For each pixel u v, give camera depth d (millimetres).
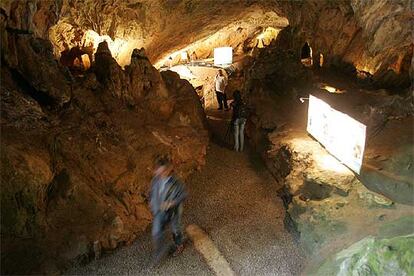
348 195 7605
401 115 9773
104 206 7562
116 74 10562
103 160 8445
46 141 7867
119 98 10609
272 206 9047
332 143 8852
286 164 9695
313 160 8781
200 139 11805
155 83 11664
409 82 12570
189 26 16984
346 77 14852
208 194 9711
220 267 7004
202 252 7434
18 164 6879
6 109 7875
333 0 12938
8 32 8508
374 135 9312
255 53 22000
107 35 13930
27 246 6551
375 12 9766
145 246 7586
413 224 6445
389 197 7297
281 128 11477
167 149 10016
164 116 11641
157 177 6953
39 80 8656
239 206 9117
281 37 17828
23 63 8594
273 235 7910
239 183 10281
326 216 7230
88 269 6840
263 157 11438
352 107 10922
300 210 7773
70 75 9891
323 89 12844
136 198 8430
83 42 14898
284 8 15914
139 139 9805
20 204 6773
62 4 11258
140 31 14688
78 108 9266
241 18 18781
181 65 23578
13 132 7559
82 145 8305
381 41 10641
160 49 18656
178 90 12984
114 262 7090
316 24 15125
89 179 7949
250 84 14977
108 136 9148
